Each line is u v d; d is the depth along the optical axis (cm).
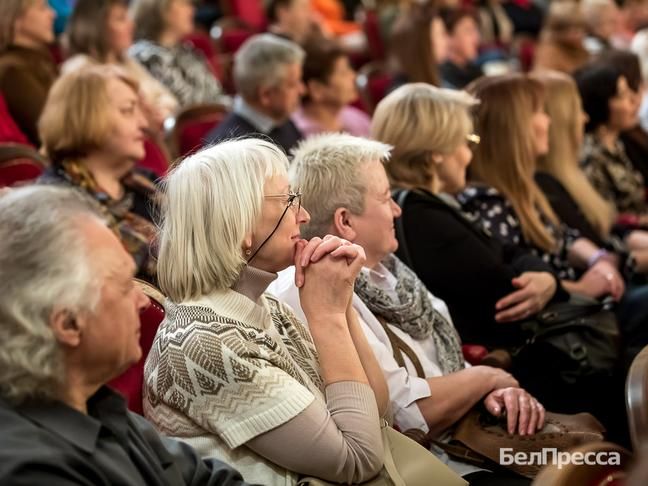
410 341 310
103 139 395
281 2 901
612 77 555
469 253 357
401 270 316
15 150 397
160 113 563
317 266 248
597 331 369
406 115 368
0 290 180
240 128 533
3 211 184
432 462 255
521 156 426
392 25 907
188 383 232
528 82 430
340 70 604
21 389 182
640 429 217
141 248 390
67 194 191
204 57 752
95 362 188
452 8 866
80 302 182
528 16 1198
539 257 430
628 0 1084
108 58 611
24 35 556
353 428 238
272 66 528
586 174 557
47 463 175
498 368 324
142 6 703
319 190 300
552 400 365
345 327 249
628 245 511
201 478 216
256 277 246
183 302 242
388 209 301
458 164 377
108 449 191
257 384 230
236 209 238
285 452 230
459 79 817
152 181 434
